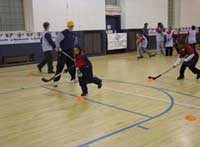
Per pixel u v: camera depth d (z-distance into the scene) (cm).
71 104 491
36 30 1040
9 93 580
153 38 1480
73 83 664
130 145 319
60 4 1092
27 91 595
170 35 1238
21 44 1009
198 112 438
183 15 1625
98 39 1247
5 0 985
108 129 371
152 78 699
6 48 973
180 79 697
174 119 406
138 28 1399
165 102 496
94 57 1206
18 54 1005
